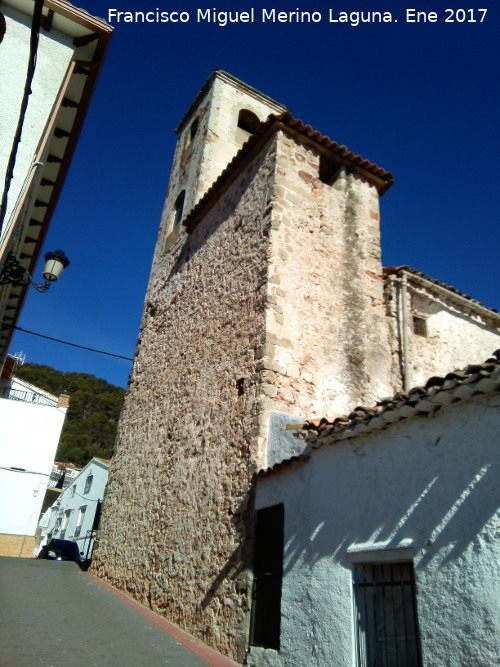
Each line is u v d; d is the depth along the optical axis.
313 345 8.25
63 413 21.72
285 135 9.95
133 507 10.32
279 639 5.32
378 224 10.52
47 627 6.16
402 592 4.35
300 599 5.13
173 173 16.30
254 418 7.22
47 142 8.63
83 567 12.86
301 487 5.75
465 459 4.00
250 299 8.61
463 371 4.03
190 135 16.02
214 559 6.96
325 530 5.15
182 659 5.67
